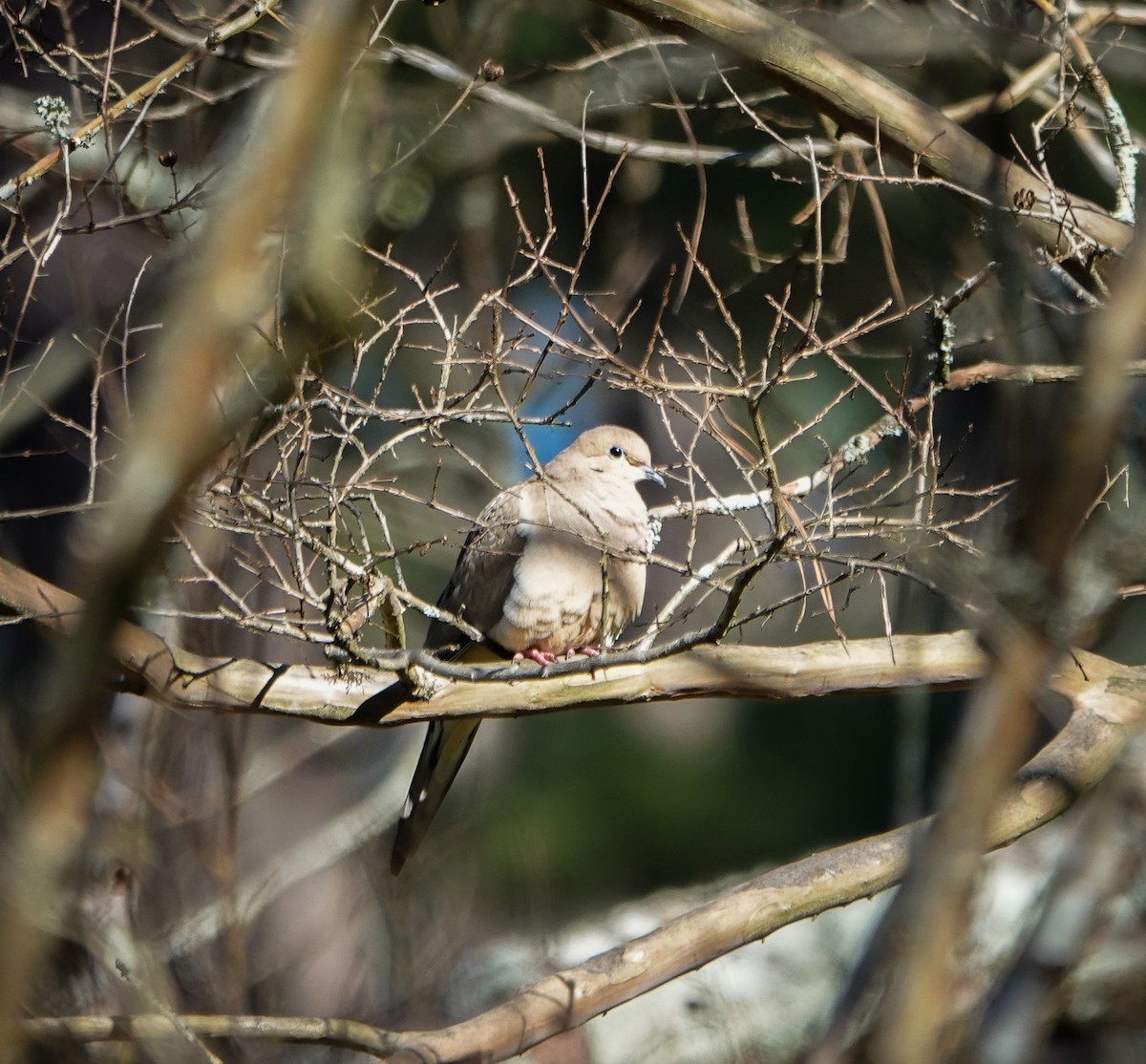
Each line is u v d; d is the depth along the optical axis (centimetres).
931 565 691
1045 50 986
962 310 978
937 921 357
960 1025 599
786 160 1095
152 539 303
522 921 1391
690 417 759
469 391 791
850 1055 421
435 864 1301
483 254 1318
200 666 810
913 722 883
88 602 303
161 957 980
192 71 1068
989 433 857
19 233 988
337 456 738
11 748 878
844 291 1245
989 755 344
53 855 307
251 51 1044
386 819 1360
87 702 305
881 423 839
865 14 1102
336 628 734
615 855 1759
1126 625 1424
